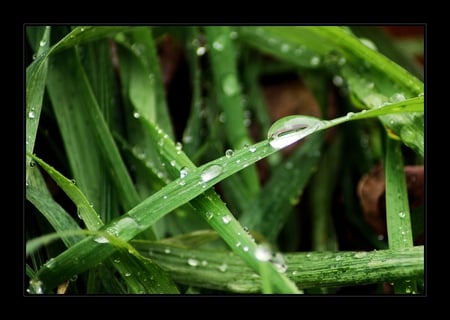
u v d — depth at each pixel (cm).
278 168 25
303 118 22
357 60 24
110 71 25
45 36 23
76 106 23
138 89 24
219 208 21
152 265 21
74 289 22
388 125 23
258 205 25
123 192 23
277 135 21
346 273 21
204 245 24
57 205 22
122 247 21
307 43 25
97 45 24
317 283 21
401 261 21
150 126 23
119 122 25
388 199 22
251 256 20
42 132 23
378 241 24
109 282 22
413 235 23
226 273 22
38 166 23
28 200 22
